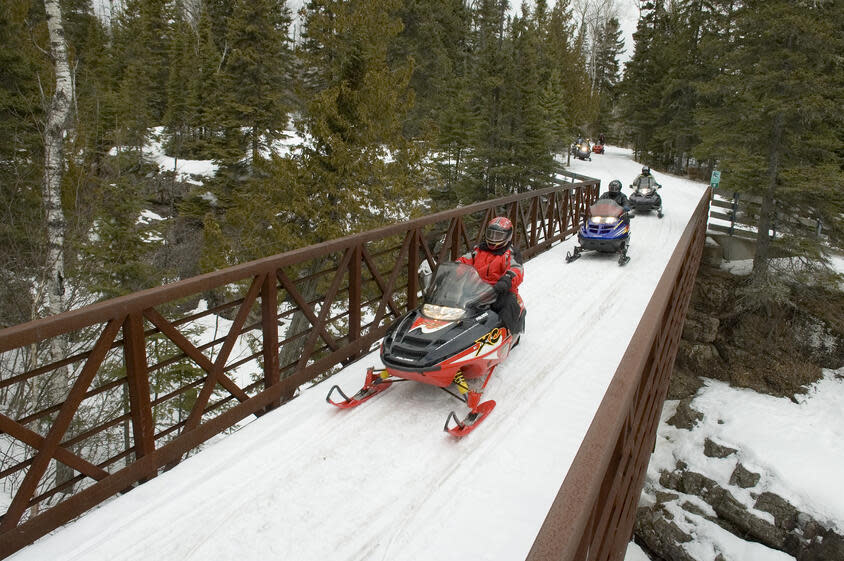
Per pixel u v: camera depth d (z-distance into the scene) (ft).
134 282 40.47
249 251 46.14
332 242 16.96
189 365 36.96
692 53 115.44
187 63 117.39
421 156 48.83
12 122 44.88
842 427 42.57
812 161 55.47
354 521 11.14
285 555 10.19
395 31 47.47
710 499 38.78
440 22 156.15
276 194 45.93
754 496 37.50
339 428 14.64
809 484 36.83
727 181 57.67
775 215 56.39
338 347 18.43
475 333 15.49
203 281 12.51
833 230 55.31
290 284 15.69
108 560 9.85
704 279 58.90
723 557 35.12
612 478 8.21
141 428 11.80
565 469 13.03
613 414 7.44
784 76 52.44
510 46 89.04
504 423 15.10
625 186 91.81
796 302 55.67
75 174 38.50
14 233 37.06
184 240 69.10
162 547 10.25
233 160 80.59
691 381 51.75
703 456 42.22
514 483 12.49
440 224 78.43
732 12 61.31
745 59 56.39
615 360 19.63
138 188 42.32
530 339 21.53
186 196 84.64
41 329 9.30
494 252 18.74
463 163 94.79
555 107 121.29
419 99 117.50
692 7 115.24
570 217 46.75
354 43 44.98
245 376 46.80
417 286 22.63
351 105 45.32
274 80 84.53
